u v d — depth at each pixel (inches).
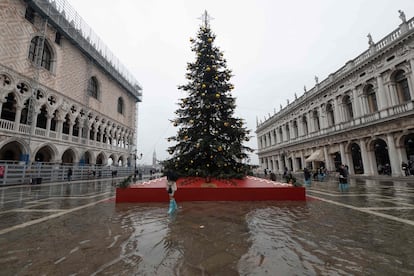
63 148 990.4
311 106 1230.9
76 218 237.9
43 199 391.5
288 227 195.0
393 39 766.5
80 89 1138.0
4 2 747.4
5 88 740.7
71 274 112.9
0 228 199.2
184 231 186.2
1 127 720.3
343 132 959.0
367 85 876.6
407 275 108.6
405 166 685.3
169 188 266.2
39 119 1002.7
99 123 1323.8
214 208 285.3
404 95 754.2
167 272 114.0
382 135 789.2
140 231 187.5
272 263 123.7
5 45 746.2
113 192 504.4
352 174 926.4
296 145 1391.5
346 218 224.5
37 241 163.2
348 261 125.0
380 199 339.3
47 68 953.5
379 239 160.4
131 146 1850.4
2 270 117.6
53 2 1000.9
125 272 114.2
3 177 663.8
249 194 346.9
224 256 134.2
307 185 627.8
